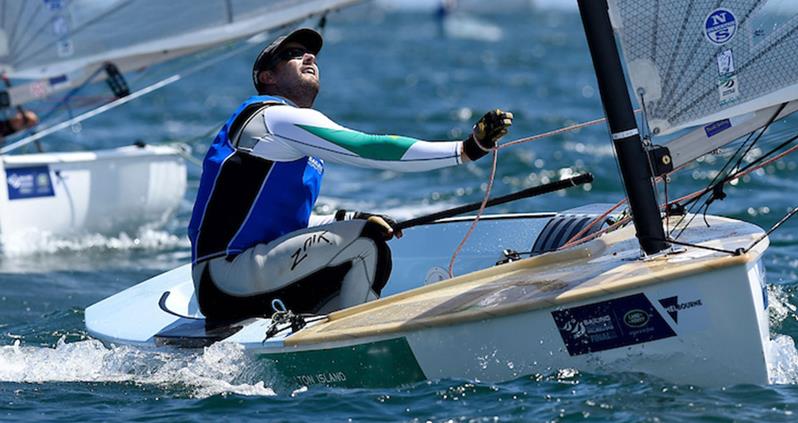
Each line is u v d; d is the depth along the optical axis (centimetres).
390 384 1517
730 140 1514
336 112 6278
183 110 6719
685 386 1418
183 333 1633
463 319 1449
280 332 1555
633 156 1486
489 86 8119
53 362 1727
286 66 1684
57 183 2900
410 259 2064
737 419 1326
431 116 6141
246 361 1567
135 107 6838
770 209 3077
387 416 1413
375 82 8612
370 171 4066
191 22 3009
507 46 14188
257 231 1658
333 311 1684
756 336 1386
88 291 2453
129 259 2803
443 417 1395
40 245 2888
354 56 12138
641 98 1508
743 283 1372
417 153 1522
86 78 3114
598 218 1730
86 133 5419
